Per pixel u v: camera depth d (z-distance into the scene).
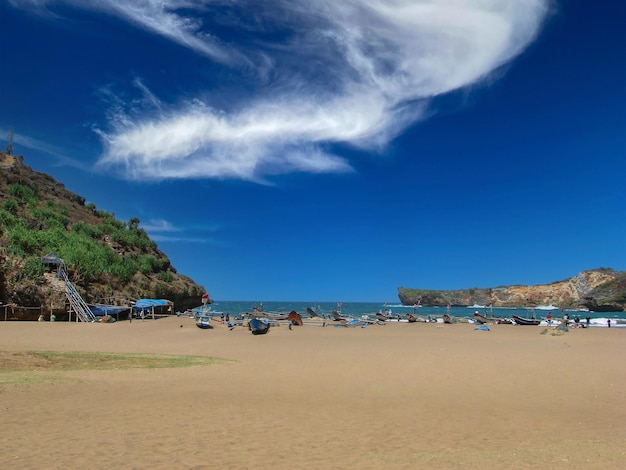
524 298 189.75
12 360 21.34
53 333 38.75
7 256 54.62
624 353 26.48
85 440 8.91
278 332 43.12
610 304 135.88
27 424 10.16
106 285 66.62
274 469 7.37
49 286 54.50
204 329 43.53
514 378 18.89
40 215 74.00
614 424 11.54
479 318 66.69
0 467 7.03
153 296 76.50
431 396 15.41
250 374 20.11
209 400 13.99
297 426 10.80
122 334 39.38
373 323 63.22
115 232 90.31
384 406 13.69
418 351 27.59
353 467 7.53
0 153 91.19
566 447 9.04
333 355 26.56
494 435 10.27
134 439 9.09
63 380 16.98
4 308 50.16
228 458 7.95
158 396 14.52
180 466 7.38
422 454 8.49
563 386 17.25
